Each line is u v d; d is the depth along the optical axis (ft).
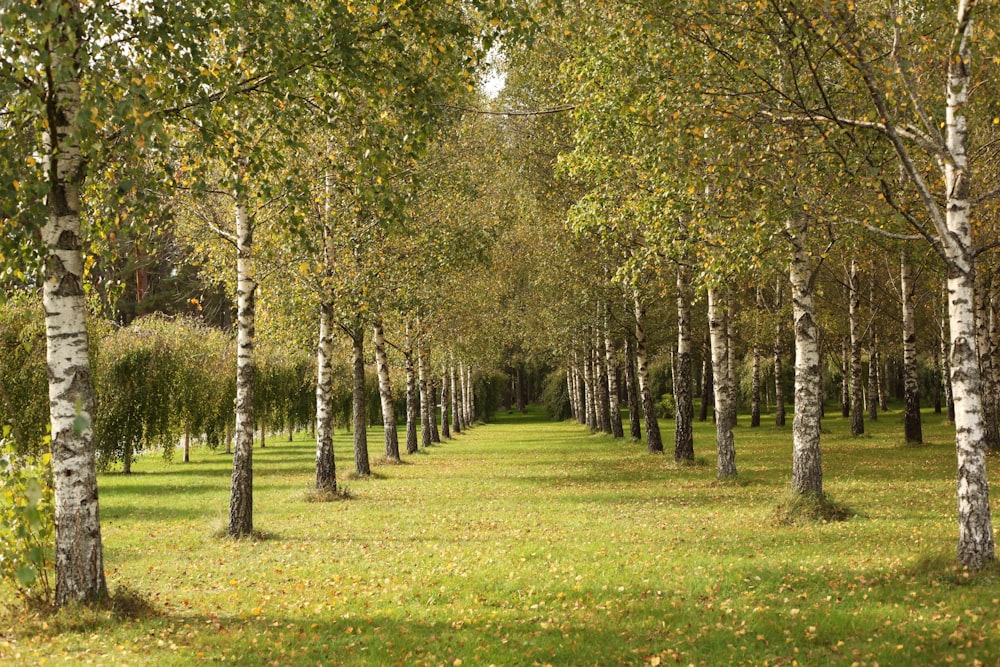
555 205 89.71
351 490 74.02
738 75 35.47
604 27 45.44
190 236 60.70
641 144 47.16
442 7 31.42
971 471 30.27
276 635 26.61
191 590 34.22
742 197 37.09
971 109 35.24
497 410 289.33
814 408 47.96
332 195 60.08
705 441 119.24
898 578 30.60
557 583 32.99
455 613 28.96
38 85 24.64
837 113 36.29
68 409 27.40
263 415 137.69
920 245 56.90
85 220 30.19
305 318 69.72
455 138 80.43
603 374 159.63
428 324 116.47
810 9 31.30
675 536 42.96
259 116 28.84
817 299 121.49
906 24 33.81
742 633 25.16
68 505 27.58
